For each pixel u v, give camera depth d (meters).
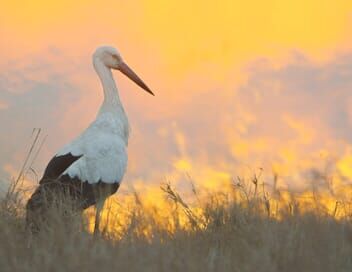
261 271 11.44
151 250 11.53
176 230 12.68
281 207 13.08
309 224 12.40
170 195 13.37
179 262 11.31
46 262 11.20
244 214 13.13
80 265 11.05
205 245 12.48
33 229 12.89
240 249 12.15
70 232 12.38
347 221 12.92
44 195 13.37
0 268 11.33
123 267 11.07
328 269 11.66
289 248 11.82
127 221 13.04
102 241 12.31
